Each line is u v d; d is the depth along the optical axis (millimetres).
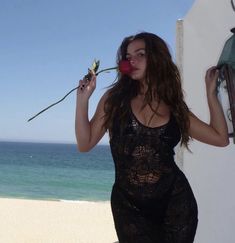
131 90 2191
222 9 3170
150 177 2047
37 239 11539
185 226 2066
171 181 2070
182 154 3420
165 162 2064
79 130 2186
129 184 2072
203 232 3285
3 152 106188
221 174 3211
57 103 2318
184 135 2182
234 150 3133
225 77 2771
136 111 2111
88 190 37688
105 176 49781
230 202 3170
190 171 3373
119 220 2104
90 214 16672
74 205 19078
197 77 3361
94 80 2223
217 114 2324
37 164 65562
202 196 3309
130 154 2062
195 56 3367
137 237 2047
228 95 2768
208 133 2268
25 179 44781
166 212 2068
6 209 17203
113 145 2123
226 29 3145
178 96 2174
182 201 2076
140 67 2150
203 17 3295
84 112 2199
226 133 2314
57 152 111062
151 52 2148
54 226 13781
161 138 2066
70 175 49594
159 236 2061
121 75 2230
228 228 3174
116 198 2123
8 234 12125
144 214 2068
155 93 2135
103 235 12492
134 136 2066
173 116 2131
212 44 3250
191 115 2250
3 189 36938
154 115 2096
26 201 19859
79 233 12711
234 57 2730
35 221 14594
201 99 3340
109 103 2170
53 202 19875
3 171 52750
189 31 3408
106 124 2156
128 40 2242
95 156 93688
